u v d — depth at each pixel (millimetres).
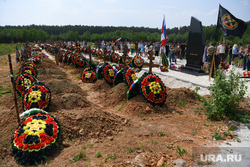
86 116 5105
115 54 17906
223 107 5539
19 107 6512
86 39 83125
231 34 11625
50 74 12719
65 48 40875
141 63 13789
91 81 11812
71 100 6664
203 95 8047
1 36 72938
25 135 3836
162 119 5867
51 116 4574
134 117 6199
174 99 7223
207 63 12453
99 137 4633
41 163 3613
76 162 3590
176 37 51906
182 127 5211
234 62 16156
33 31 91125
